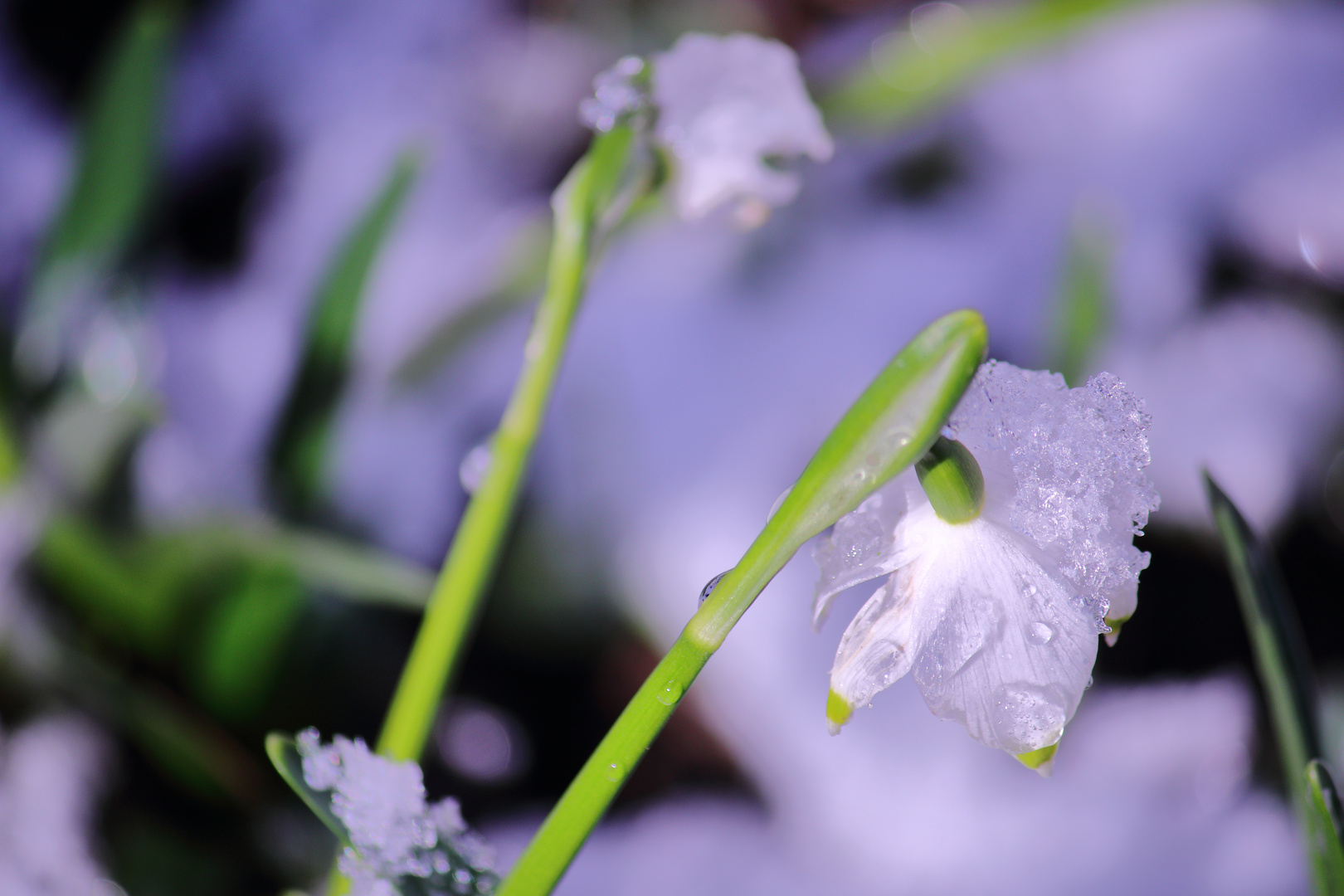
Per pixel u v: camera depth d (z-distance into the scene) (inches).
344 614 30.8
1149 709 30.6
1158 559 33.0
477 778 31.0
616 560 33.1
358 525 32.9
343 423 29.5
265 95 47.1
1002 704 16.9
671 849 29.5
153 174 32.1
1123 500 17.0
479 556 19.2
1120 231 38.1
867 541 17.1
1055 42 38.2
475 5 47.7
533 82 45.8
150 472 29.3
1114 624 17.0
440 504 34.4
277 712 28.9
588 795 17.1
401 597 26.2
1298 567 32.3
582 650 32.9
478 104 45.6
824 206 39.4
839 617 30.8
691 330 36.3
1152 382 34.9
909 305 36.9
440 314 38.1
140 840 26.2
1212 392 34.4
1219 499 18.6
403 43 47.1
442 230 42.1
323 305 28.7
